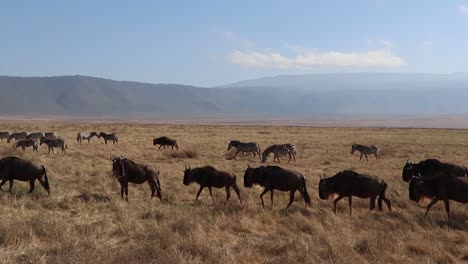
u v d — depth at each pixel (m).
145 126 91.06
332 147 43.91
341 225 13.32
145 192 18.27
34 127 75.81
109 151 36.09
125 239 11.41
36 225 11.63
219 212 14.74
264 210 15.07
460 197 14.24
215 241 11.31
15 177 16.48
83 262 8.82
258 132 69.94
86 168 23.89
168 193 17.98
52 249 9.92
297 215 14.15
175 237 10.76
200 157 33.69
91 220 13.41
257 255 10.38
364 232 12.55
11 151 31.58
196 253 9.93
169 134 61.38
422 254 10.70
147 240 10.86
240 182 21.23
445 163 19.39
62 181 19.84
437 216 14.78
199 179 16.73
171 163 29.25
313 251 10.09
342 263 9.49
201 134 62.31
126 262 8.92
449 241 11.98
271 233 12.68
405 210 15.97
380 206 15.52
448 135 65.75
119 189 18.66
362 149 34.53
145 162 29.27
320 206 16.56
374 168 28.67
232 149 40.00
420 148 43.66
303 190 16.28
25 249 10.08
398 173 25.62
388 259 10.20
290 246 10.74
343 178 15.41
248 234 12.50
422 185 14.82
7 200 15.22
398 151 41.28
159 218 13.79
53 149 36.66
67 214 14.15
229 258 9.71
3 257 9.38
